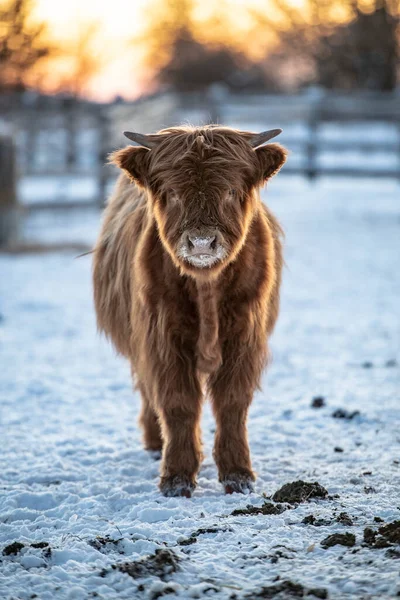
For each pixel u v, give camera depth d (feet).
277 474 30.66
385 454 32.53
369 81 192.95
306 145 136.67
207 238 25.75
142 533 24.17
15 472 31.55
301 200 123.95
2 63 182.09
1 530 25.34
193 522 25.11
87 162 131.75
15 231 94.43
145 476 31.14
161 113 134.92
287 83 250.57
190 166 26.40
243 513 25.90
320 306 64.90
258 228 29.12
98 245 35.17
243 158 27.53
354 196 126.11
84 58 193.57
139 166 28.19
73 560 22.24
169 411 28.94
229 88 262.47
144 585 20.51
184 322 28.30
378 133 140.46
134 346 30.99
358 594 19.39
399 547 21.80
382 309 63.41
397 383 44.16
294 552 22.26
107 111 127.65
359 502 26.32
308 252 88.63
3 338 56.29
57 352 52.65
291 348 52.65
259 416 39.11
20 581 21.15
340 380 45.21
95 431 37.58
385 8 186.39
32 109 132.87
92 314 63.31
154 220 28.84
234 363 28.84
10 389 44.60
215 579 20.84
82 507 27.35
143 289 28.78
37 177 122.42
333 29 195.21
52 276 78.48
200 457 29.40
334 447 33.99
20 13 175.52
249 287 28.53
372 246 91.56
